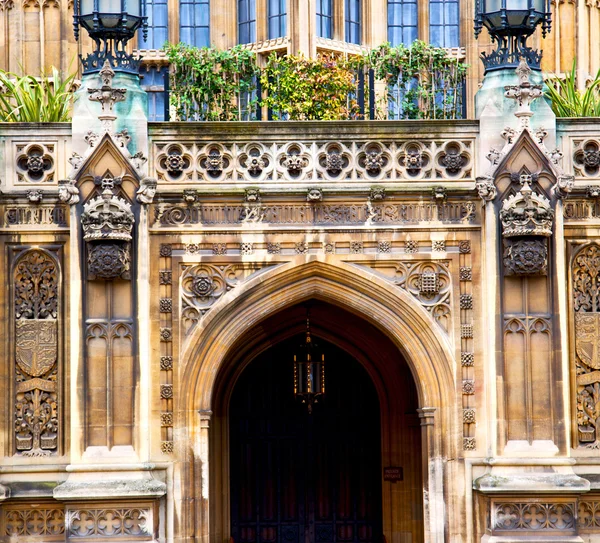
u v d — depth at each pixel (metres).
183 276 18.97
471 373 19.05
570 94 20.66
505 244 18.73
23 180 18.95
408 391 22.25
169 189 18.97
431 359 19.09
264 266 19.03
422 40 24.19
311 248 19.06
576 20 24.59
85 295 18.53
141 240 18.61
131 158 18.59
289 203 19.06
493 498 18.48
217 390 21.52
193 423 18.95
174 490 18.80
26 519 18.75
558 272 18.72
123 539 18.30
